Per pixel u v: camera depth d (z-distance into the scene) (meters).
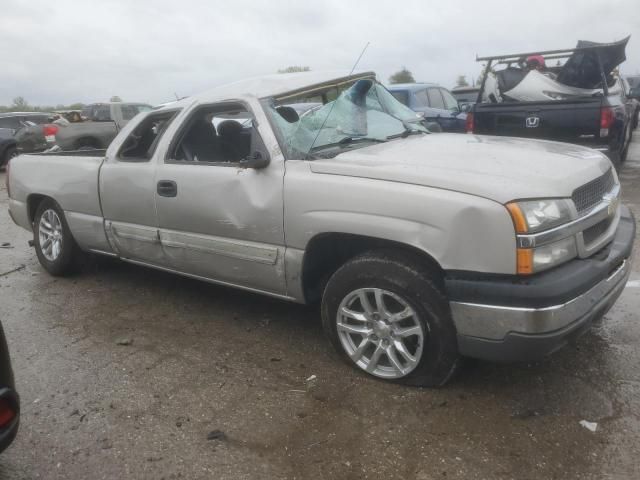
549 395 3.01
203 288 4.89
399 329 3.08
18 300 4.79
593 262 2.85
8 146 15.06
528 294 2.60
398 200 2.87
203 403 3.09
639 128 18.09
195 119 3.97
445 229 2.73
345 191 3.05
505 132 7.86
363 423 2.85
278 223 3.35
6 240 7.04
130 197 4.21
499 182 2.75
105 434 2.85
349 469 2.53
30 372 3.51
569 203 2.79
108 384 3.33
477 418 2.84
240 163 3.50
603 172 3.33
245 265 3.61
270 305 4.44
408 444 2.67
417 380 3.09
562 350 3.49
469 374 3.24
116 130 15.13
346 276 3.15
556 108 7.39
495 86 8.73
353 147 3.63
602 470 2.44
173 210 3.91
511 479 2.41
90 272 5.44
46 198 5.14
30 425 2.95
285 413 2.96
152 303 4.59
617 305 4.14
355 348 3.31
